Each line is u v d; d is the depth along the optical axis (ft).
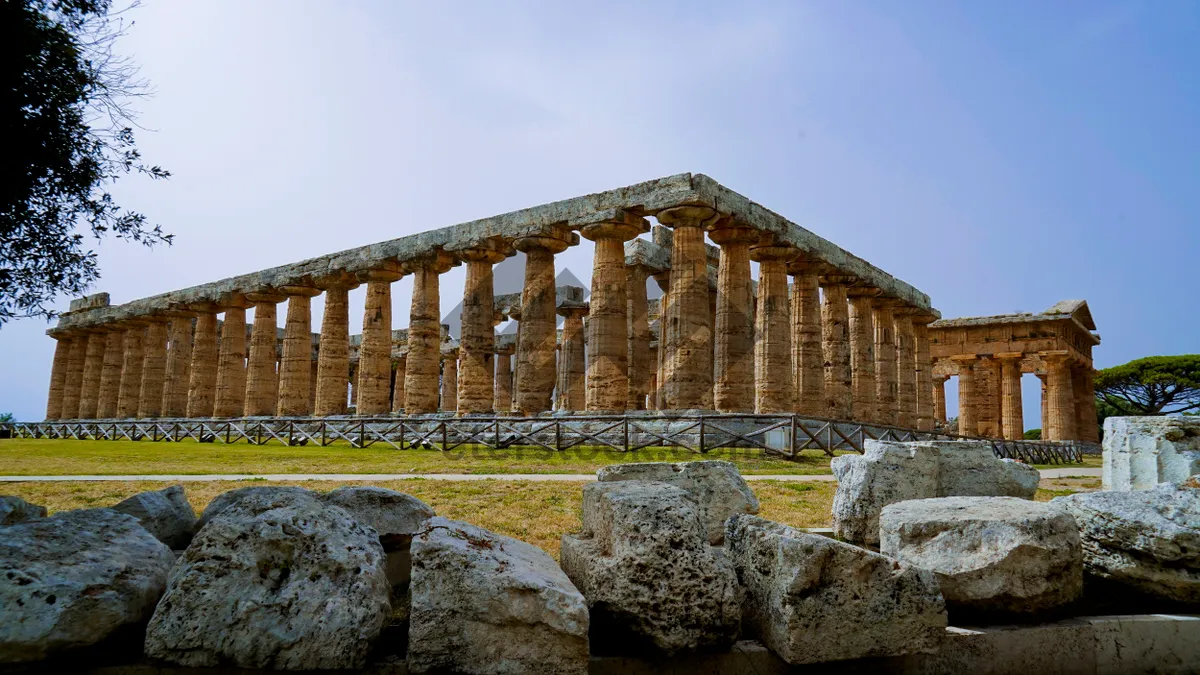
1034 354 149.18
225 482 52.24
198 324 140.05
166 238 38.17
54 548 17.06
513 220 94.43
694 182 81.05
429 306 103.81
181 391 146.20
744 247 88.58
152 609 17.62
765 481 51.03
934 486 28.58
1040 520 21.24
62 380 179.01
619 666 17.38
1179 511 22.11
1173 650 20.75
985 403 164.86
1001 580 20.47
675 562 17.74
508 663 16.26
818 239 99.04
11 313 35.94
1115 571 22.49
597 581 18.20
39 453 82.84
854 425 85.30
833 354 106.11
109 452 83.97
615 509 18.61
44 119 32.71
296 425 109.81
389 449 84.07
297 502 18.47
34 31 30.99
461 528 18.62
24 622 15.35
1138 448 30.53
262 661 16.29
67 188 34.88
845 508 28.22
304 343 121.60
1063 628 20.21
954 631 19.58
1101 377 194.08
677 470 27.71
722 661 17.87
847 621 17.78
